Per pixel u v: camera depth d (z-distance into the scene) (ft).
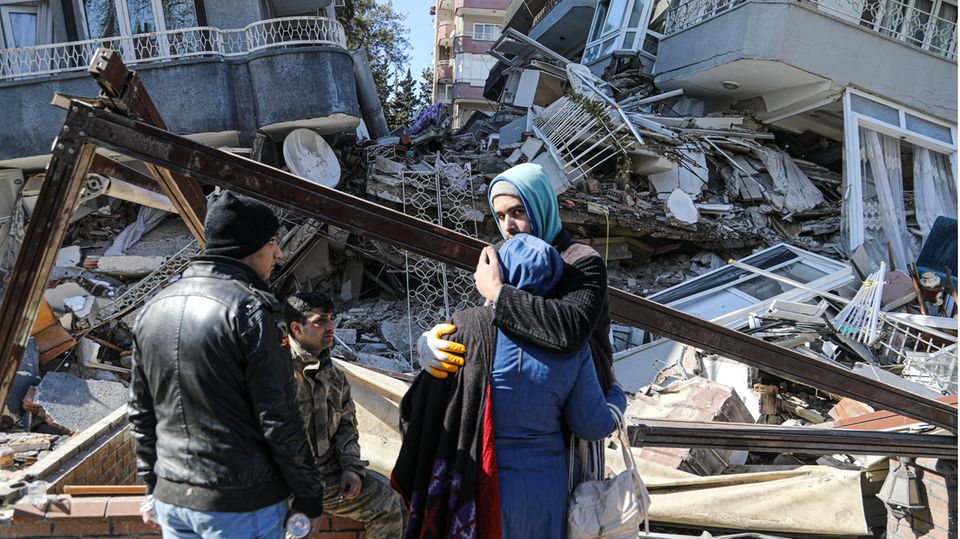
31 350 27.73
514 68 72.02
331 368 9.75
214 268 7.29
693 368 28.07
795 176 48.85
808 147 55.77
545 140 43.68
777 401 25.30
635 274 45.34
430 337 7.34
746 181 47.50
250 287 7.27
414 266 40.40
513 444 7.13
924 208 48.44
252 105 39.65
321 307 9.38
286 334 9.37
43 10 39.81
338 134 43.45
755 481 15.72
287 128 40.29
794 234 46.44
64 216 8.13
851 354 32.07
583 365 7.38
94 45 39.58
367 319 40.52
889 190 47.06
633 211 42.86
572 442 7.65
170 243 40.32
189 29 38.01
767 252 40.78
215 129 38.96
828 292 36.06
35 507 9.10
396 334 39.37
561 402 7.27
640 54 60.39
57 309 33.19
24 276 8.29
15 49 36.50
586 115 43.60
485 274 7.34
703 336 10.05
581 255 7.57
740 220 45.73
